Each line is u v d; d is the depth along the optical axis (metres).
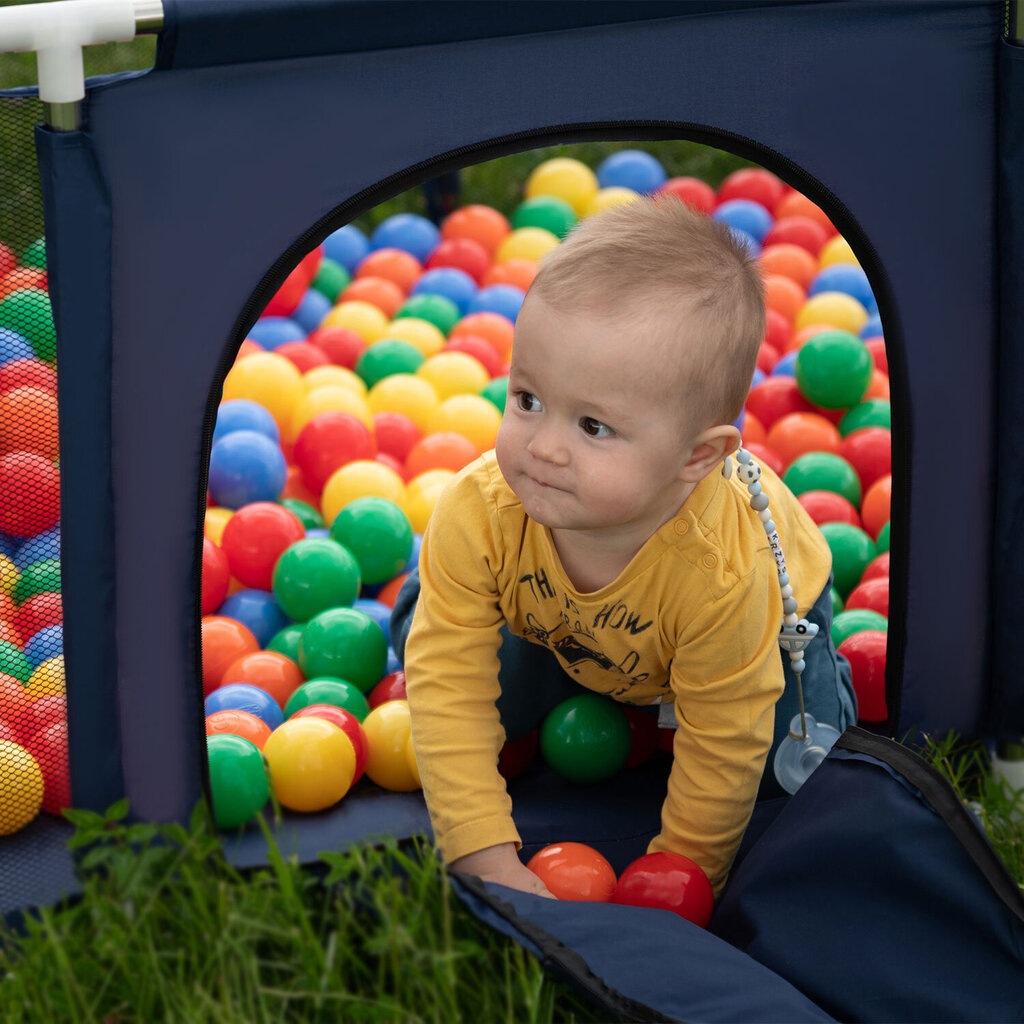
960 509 2.09
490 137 1.69
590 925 1.61
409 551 2.60
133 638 1.73
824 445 2.97
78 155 1.49
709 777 1.81
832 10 1.79
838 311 3.41
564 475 1.57
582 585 1.75
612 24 1.70
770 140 1.83
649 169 4.16
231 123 1.58
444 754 1.79
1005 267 1.97
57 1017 1.63
